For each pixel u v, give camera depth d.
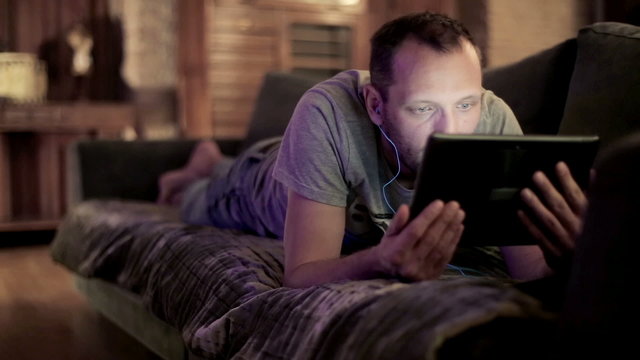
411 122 1.05
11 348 2.07
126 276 1.83
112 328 2.30
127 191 2.63
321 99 1.19
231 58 4.72
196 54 4.65
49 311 2.54
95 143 2.60
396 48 1.05
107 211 2.21
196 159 2.52
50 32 4.50
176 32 4.64
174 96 4.71
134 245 1.87
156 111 4.68
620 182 0.65
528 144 0.93
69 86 4.56
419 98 1.03
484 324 0.74
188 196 1.97
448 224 0.94
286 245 1.18
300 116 1.19
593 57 1.40
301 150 1.17
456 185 0.93
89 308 2.58
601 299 0.65
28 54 4.26
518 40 4.87
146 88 4.64
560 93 1.54
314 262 1.12
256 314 1.13
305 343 0.96
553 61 1.54
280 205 1.53
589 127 1.35
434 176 0.91
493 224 0.99
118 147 2.62
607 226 0.65
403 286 0.94
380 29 1.10
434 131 1.04
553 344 0.71
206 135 4.69
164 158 2.67
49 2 4.49
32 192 4.20
